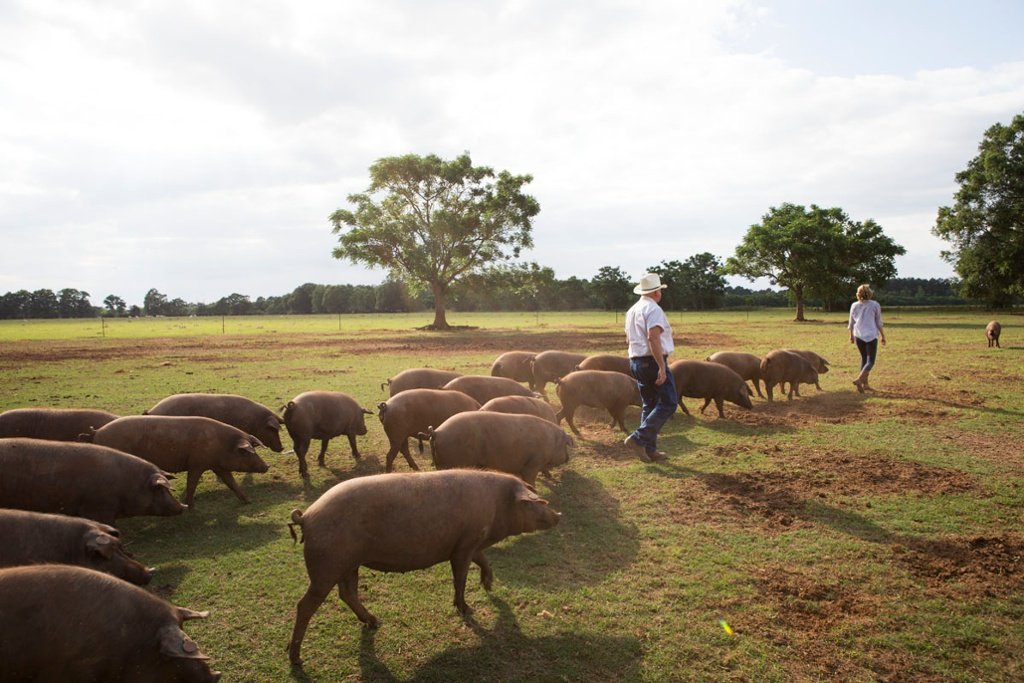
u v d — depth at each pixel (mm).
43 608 3201
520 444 6996
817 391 13875
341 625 4426
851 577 5031
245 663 3979
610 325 45094
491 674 3834
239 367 19312
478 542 4746
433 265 42781
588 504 6848
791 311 80750
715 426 10680
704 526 6152
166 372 18047
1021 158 49750
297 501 7223
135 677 3354
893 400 12422
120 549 4543
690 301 95062
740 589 4859
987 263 52031
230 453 7059
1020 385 13867
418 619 4504
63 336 37594
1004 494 6887
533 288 47594
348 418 8836
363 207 43281
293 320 66500
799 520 6254
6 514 4383
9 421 7742
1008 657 3961
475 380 9773
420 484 4555
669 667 3883
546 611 4578
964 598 4676
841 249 48969
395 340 31047
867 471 7789
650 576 5117
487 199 43750
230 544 5941
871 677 3771
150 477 6000
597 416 11703
